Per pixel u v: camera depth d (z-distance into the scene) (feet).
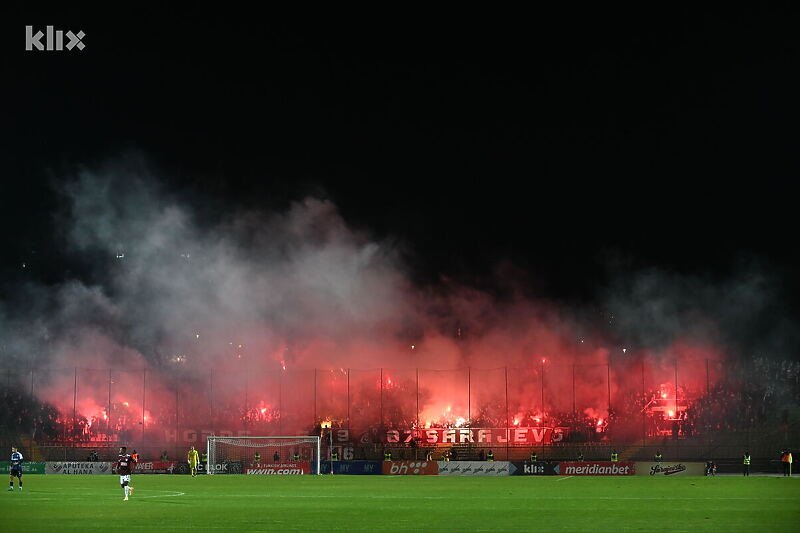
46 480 298.15
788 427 369.30
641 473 318.04
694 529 134.41
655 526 139.03
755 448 361.71
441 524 143.43
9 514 166.30
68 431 424.87
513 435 391.24
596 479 291.58
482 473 328.29
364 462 341.21
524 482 273.95
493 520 149.69
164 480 293.84
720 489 230.48
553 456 379.76
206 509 174.70
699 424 393.91
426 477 316.60
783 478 291.17
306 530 135.95
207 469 350.23
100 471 354.33
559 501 191.42
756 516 155.12
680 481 273.54
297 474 342.85
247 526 142.41
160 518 156.66
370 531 133.80
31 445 406.41
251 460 402.31
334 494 217.77
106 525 145.89
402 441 402.31
